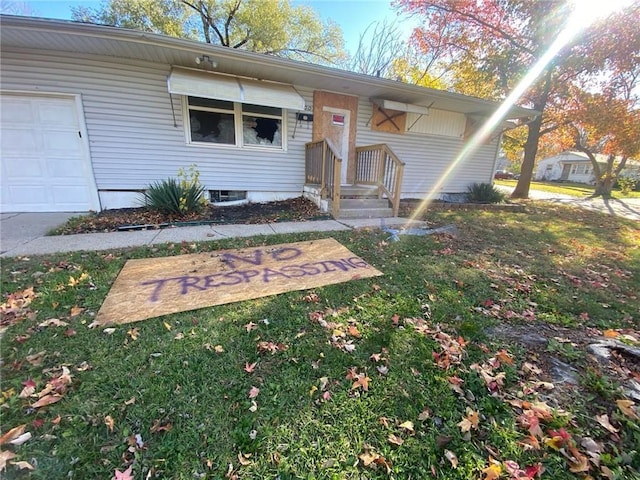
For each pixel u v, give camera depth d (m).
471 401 1.79
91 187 6.05
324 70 6.13
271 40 14.49
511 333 2.52
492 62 11.54
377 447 1.50
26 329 2.22
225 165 7.01
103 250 3.86
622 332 2.62
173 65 6.06
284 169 7.58
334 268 3.65
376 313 2.69
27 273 3.11
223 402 1.69
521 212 9.26
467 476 1.38
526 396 1.83
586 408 1.75
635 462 1.46
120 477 1.28
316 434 1.55
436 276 3.57
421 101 8.25
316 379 1.89
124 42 4.93
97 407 1.61
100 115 5.84
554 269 4.17
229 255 3.91
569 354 2.20
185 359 2.00
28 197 5.77
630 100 11.44
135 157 6.25
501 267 4.07
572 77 11.16
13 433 1.43
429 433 1.58
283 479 1.33
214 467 1.35
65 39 4.80
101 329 2.27
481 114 9.58
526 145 13.02
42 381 1.76
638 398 1.79
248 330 2.35
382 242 4.75
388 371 2.00
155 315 2.48
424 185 9.79
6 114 5.37
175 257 3.76
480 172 10.81
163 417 1.58
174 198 5.69
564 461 1.45
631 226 7.90
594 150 19.78
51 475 1.29
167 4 13.23
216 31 14.30
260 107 7.01
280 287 3.10
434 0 11.20
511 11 10.70
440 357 2.14
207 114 6.62
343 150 8.09
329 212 6.49
